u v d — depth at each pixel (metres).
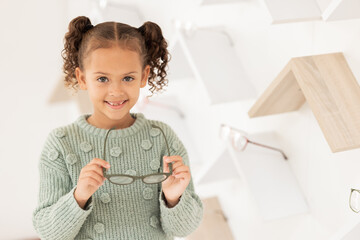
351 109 1.25
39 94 3.08
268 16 1.28
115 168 1.06
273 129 1.77
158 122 1.14
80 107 2.82
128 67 0.98
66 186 1.04
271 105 1.49
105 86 0.99
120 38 0.99
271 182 1.66
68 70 1.13
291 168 1.71
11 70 3.00
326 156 1.49
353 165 1.38
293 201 1.64
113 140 1.07
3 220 3.23
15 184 3.20
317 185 1.56
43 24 2.98
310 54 1.48
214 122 2.17
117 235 1.03
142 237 1.05
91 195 0.96
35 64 3.03
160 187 1.08
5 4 2.88
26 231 3.30
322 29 1.41
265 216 1.58
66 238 0.98
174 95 2.46
